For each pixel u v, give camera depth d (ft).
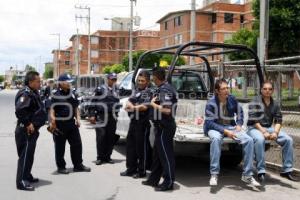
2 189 23.21
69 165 30.09
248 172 23.73
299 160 30.53
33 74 23.04
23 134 23.06
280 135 25.82
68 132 27.43
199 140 23.80
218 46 26.73
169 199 21.42
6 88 352.28
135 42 297.33
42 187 23.79
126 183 24.82
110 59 312.29
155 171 24.07
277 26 92.02
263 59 37.14
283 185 24.79
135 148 26.50
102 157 30.53
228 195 22.39
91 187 23.84
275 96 46.09
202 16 204.54
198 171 28.60
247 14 199.00
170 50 31.22
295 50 93.71
